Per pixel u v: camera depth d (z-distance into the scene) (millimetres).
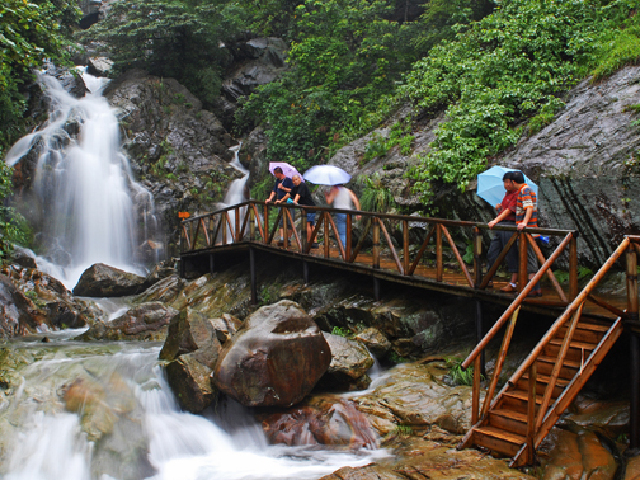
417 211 10711
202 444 5762
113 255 17719
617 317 5070
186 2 23875
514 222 6531
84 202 17594
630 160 7398
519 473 4273
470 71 12062
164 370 6629
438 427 5406
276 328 6254
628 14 11523
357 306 8250
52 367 6723
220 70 24438
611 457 4500
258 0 24531
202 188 20234
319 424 5770
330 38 17859
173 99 22672
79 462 5227
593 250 7863
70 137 18453
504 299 6145
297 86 18547
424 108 13219
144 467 5309
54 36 13320
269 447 5734
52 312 10695
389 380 6605
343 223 10352
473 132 10227
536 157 8797
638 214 7238
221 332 7262
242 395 5887
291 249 9992
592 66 10375
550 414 4461
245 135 23203
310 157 16516
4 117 17312
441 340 7520
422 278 7402
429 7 17250
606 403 5293
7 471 5070
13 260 13828
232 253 12859
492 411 4918
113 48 23344
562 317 4539
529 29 11203
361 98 16797
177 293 13109
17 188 16656
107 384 6340
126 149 19734
